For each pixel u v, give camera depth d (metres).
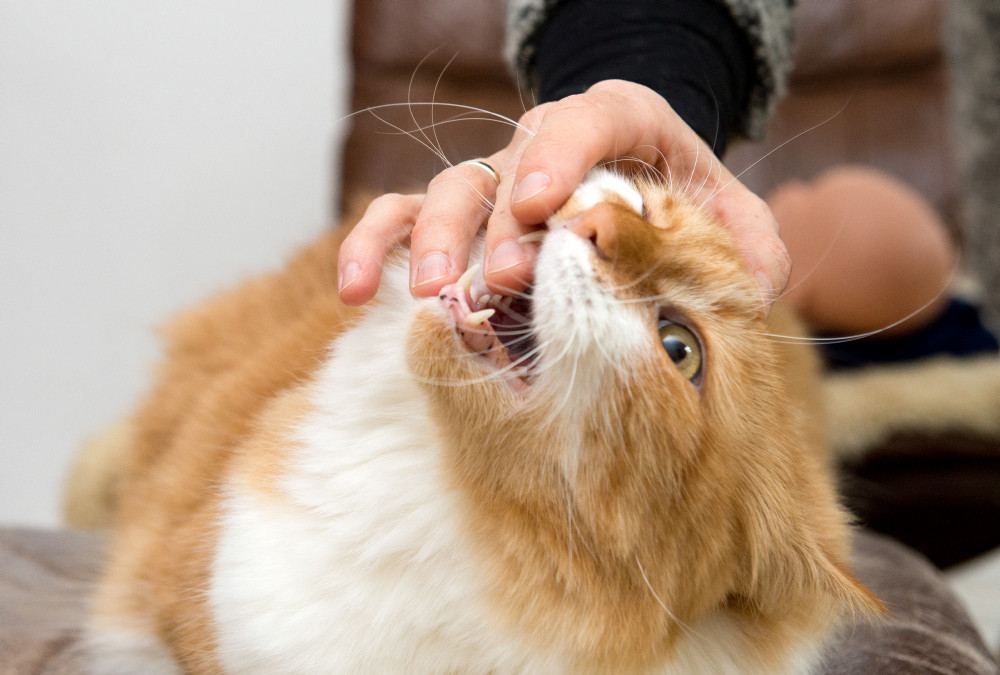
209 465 1.11
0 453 2.55
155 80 2.60
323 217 2.81
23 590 1.30
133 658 1.13
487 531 0.91
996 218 2.19
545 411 0.88
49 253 2.56
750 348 1.03
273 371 1.15
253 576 0.91
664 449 0.91
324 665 0.89
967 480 2.23
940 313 2.61
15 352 2.55
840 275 2.46
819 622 1.10
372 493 0.92
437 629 0.93
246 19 2.66
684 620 1.00
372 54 2.75
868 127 3.04
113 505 1.90
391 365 0.95
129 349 2.68
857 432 2.26
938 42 3.00
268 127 2.74
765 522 1.01
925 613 1.26
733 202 1.09
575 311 0.85
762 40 1.29
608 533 0.91
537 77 1.39
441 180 0.92
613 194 0.96
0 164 2.47
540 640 0.92
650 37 1.17
